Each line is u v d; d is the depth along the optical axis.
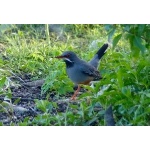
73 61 9.24
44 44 11.31
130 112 7.85
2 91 9.15
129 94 8.00
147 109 7.70
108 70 9.42
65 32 12.02
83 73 9.16
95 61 9.69
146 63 8.53
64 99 9.11
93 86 8.97
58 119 7.96
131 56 9.40
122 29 8.23
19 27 12.33
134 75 8.46
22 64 10.66
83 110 8.09
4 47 11.43
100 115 8.12
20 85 9.75
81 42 11.77
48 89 9.48
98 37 11.74
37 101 8.34
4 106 8.64
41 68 10.44
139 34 8.19
